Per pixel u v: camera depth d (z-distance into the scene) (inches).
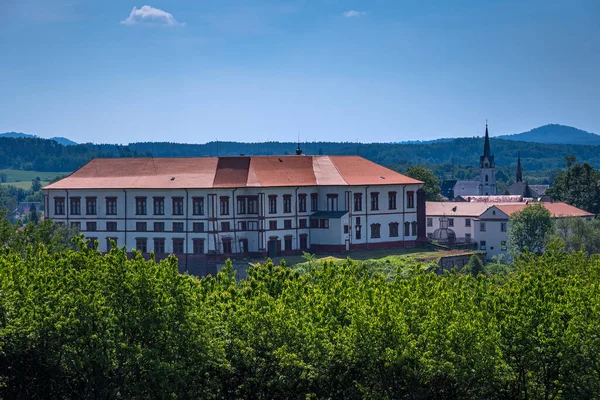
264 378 2361.0
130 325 2239.2
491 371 2281.0
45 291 2258.9
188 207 5689.0
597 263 3144.7
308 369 2316.7
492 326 2327.8
